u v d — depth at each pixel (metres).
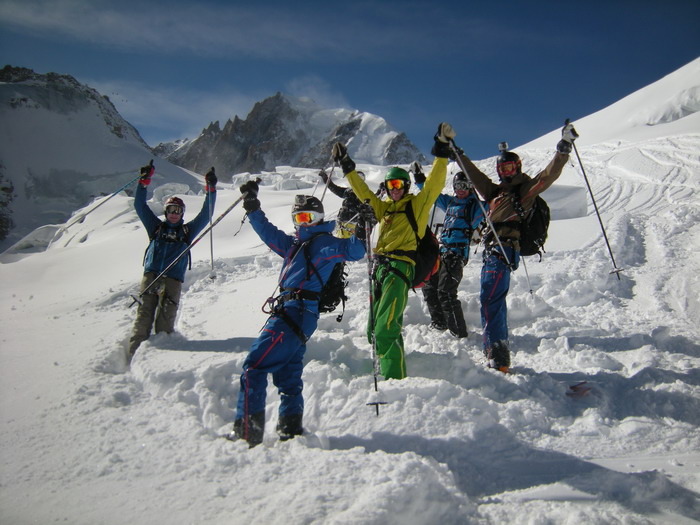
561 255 7.83
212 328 5.56
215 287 7.70
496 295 4.38
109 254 14.77
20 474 2.79
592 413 3.55
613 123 57.91
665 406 3.60
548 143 43.38
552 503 2.63
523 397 3.79
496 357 4.29
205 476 2.74
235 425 3.26
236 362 4.23
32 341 5.30
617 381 4.01
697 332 4.91
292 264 3.55
